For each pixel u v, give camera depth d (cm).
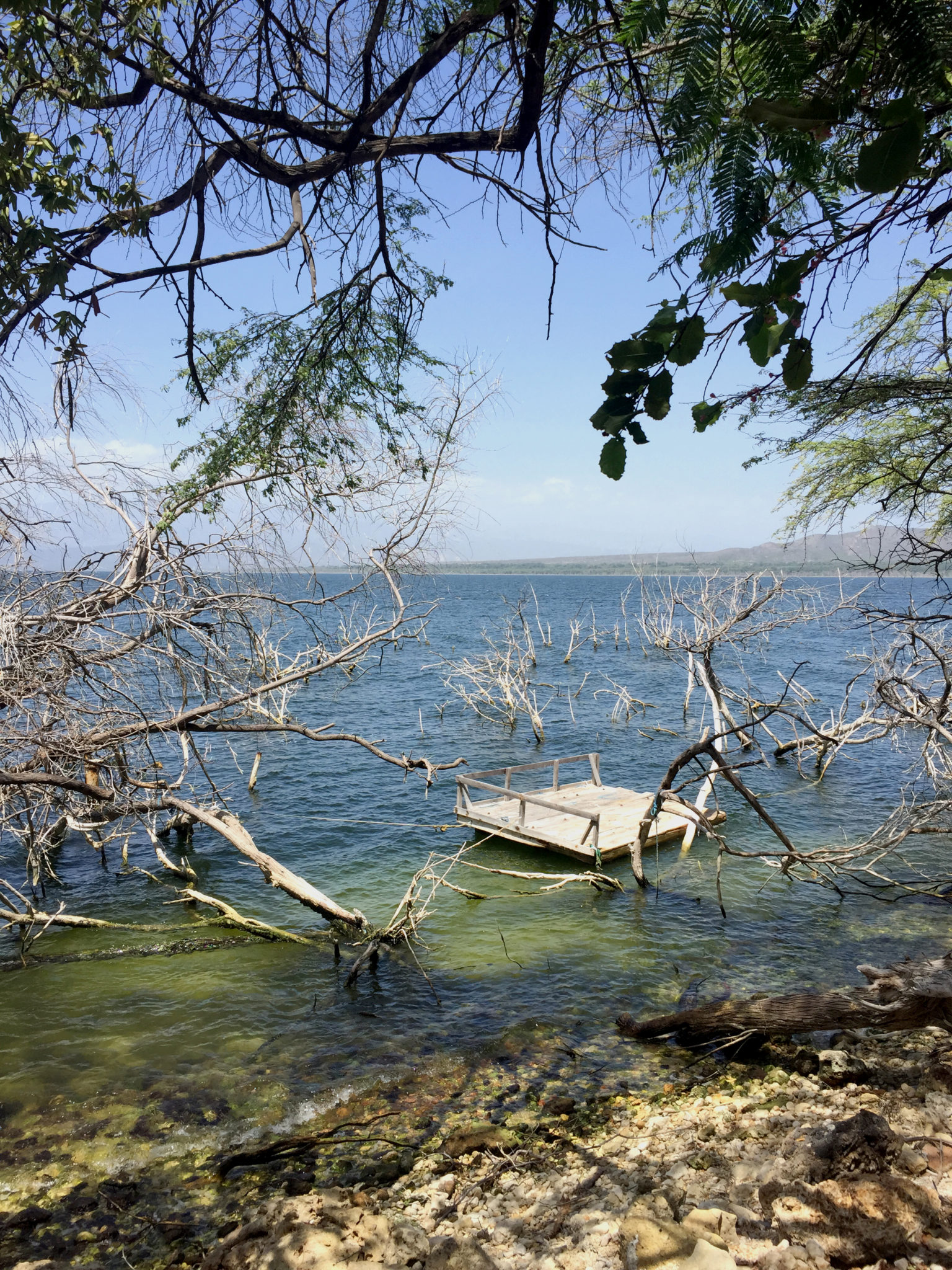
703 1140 649
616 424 168
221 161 305
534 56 239
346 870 1480
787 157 152
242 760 2242
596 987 1010
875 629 1463
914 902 1265
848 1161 498
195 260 314
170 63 293
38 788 729
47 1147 716
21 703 628
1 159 274
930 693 1619
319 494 663
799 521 957
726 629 1538
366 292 376
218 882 1430
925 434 606
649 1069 809
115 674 713
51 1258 583
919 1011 668
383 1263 473
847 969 1029
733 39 144
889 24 135
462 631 5856
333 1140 717
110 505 721
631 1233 465
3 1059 862
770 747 2380
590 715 2894
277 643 1184
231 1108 773
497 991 1010
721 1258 402
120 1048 884
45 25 270
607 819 1630
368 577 833
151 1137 728
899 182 142
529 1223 562
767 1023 762
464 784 1673
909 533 742
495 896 1341
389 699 3180
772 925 1191
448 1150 691
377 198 282
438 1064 842
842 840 1583
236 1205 635
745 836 1619
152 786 1001
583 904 1294
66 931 1212
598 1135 691
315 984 1039
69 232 293
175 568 733
